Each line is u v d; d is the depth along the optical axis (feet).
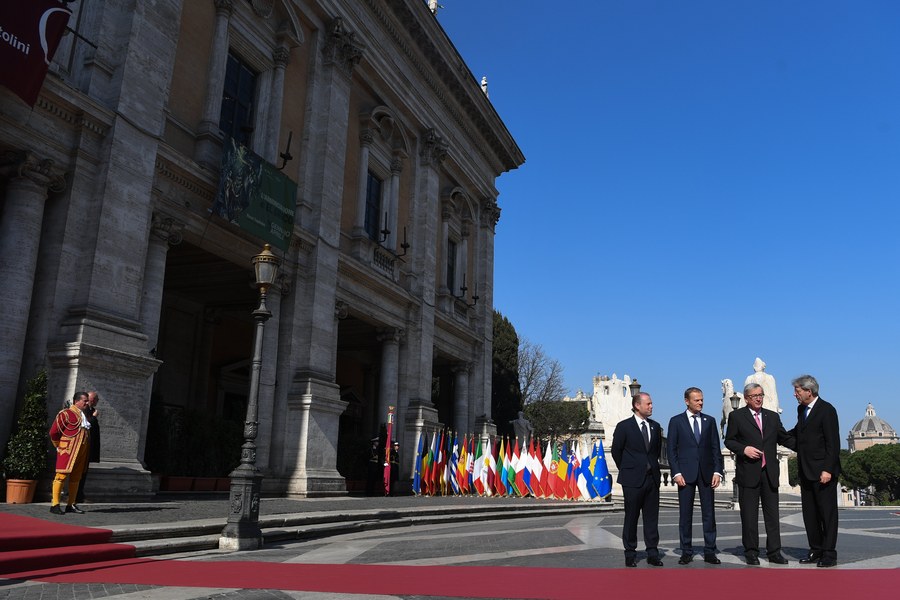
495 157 114.21
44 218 43.06
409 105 86.94
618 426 27.66
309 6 68.90
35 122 41.68
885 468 259.60
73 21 45.65
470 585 21.49
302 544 34.37
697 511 78.95
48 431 39.63
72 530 27.63
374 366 107.65
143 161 47.19
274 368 61.00
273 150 63.00
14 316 39.83
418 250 89.40
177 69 53.57
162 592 20.18
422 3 84.02
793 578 23.16
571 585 21.52
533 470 82.69
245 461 32.42
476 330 107.34
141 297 48.32
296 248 64.85
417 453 81.20
